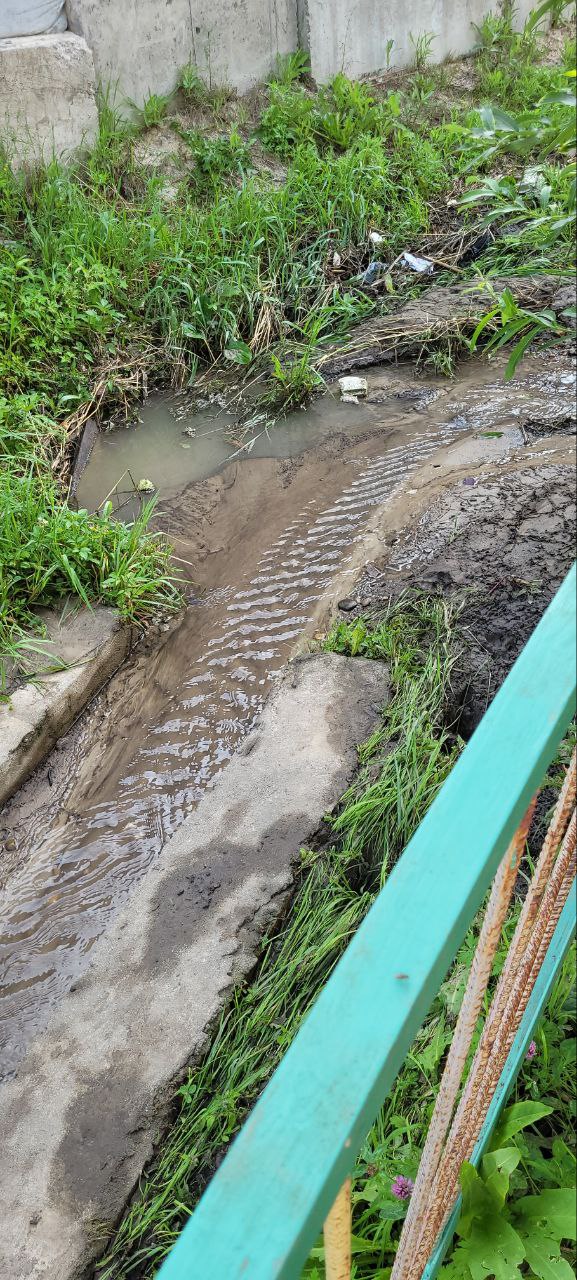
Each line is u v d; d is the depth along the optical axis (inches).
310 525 167.5
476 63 323.9
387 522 164.4
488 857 31.0
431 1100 82.0
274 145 263.7
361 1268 72.5
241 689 139.0
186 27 250.7
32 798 128.0
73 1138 89.3
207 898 108.8
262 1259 23.8
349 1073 26.6
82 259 211.6
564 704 34.4
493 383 202.1
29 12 220.2
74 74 227.0
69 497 176.9
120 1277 81.0
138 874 116.2
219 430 197.5
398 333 215.8
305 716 129.0
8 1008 102.5
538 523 156.3
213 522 171.9
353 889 112.0
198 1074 94.0
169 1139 90.0
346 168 251.1
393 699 130.3
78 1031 97.8
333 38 281.9
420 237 248.1
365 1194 74.3
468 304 220.7
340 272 237.0
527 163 269.0
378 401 201.6
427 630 140.9
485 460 176.6
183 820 120.8
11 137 223.0
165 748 132.6
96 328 203.3
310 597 152.1
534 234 234.1
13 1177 86.7
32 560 149.6
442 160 270.7
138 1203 85.6
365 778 119.6
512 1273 61.0
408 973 28.4
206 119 263.4
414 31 302.2
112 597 150.5
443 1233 59.4
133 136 248.8
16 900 115.0
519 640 136.9
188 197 246.5
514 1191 70.7
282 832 114.6
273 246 234.4
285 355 214.5
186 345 215.2
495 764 33.2
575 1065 80.6
